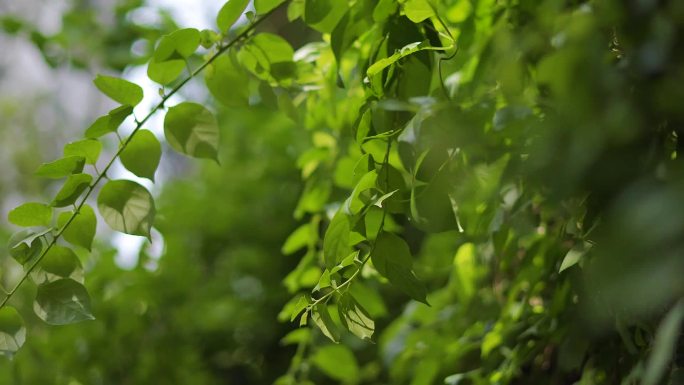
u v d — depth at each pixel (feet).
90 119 16.43
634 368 4.99
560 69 4.50
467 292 6.42
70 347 8.46
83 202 5.20
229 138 11.75
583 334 5.30
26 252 5.21
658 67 4.27
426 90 5.25
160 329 9.61
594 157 4.34
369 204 4.99
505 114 4.86
